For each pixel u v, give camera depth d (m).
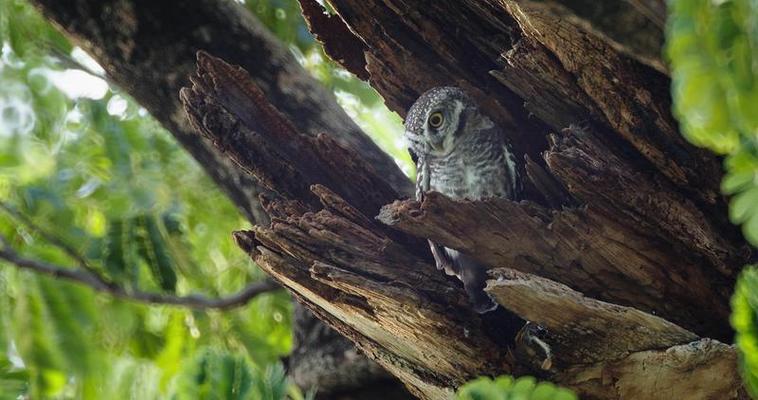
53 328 11.70
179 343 13.15
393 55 8.84
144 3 10.11
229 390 6.17
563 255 7.95
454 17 8.38
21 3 12.95
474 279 8.22
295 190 8.98
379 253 8.21
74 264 12.34
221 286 13.77
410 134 10.49
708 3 4.14
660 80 7.43
